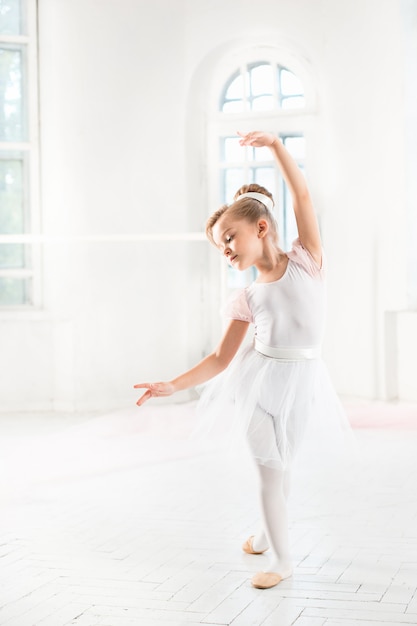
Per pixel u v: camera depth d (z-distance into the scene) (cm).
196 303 752
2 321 711
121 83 716
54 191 713
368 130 700
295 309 303
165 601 288
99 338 716
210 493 443
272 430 303
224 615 274
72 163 709
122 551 348
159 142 728
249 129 754
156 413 641
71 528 384
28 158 721
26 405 719
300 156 749
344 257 720
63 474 489
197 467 504
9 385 716
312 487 447
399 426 612
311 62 734
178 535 369
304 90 739
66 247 709
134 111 720
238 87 759
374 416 638
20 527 387
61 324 716
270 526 306
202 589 300
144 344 727
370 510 401
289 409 301
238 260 308
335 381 729
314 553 338
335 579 306
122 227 719
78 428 607
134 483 468
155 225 729
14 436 612
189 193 745
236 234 306
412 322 686
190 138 746
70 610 282
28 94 717
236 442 314
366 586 298
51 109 710
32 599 293
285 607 279
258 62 751
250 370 309
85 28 706
